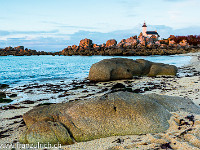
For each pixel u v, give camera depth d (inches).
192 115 253.0
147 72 781.3
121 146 188.1
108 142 205.5
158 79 654.5
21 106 377.4
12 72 1013.8
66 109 245.4
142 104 243.8
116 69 659.4
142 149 178.2
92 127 221.5
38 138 209.0
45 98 445.1
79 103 247.9
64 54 3073.3
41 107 267.1
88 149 193.5
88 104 240.8
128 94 260.5
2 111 343.3
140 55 2519.7
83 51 3132.4
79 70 1071.6
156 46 3211.1
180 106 284.8
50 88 561.6
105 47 3248.0
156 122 229.8
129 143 193.5
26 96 468.4
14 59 2224.4
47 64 1521.9
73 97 446.6
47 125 218.2
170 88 489.7
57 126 219.0
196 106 299.9
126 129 223.0
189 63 1280.8
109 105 238.1
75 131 218.5
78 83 632.4
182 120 237.6
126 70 669.3
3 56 2856.8
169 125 231.1
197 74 734.5
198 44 4168.3
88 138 215.9
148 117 232.4
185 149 172.2
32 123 241.3
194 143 183.9
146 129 222.7
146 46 3164.4
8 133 241.9
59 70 1083.3
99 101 243.8
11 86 609.9
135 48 3024.1
